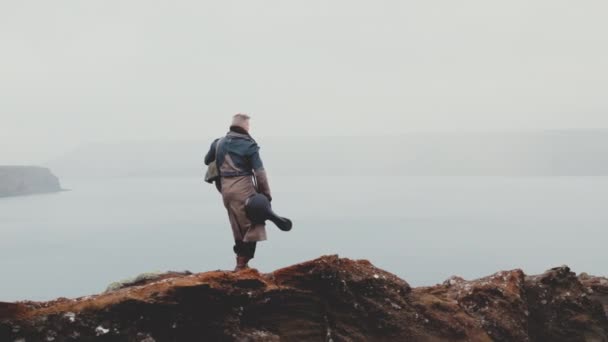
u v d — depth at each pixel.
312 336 5.57
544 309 7.80
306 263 5.97
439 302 6.79
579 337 7.56
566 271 8.42
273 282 5.80
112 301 4.63
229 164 6.41
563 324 7.67
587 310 7.96
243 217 6.36
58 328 4.37
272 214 6.25
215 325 5.04
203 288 5.04
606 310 8.86
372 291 6.25
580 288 8.32
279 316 5.52
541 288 8.01
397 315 6.16
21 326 4.27
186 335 4.88
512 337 6.85
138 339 4.60
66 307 4.55
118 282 6.27
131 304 4.66
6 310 4.35
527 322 7.37
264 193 6.39
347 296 5.96
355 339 5.75
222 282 5.30
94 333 4.45
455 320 6.55
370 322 5.98
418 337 6.09
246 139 6.45
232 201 6.37
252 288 5.45
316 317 5.70
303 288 5.84
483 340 6.48
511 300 7.33
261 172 6.34
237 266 6.44
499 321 6.91
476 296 7.27
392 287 6.48
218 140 6.65
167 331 4.79
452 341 6.24
